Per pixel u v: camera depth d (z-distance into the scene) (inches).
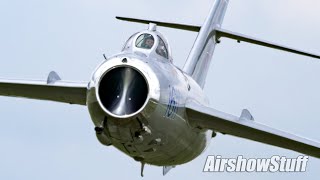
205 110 1961.1
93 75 1756.9
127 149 1857.8
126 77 1756.9
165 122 1836.9
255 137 2052.2
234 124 1990.7
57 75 2060.8
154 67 1808.6
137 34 1899.6
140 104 1752.0
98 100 1736.0
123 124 1745.8
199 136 2047.2
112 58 1770.4
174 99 1855.3
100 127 1770.4
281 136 2005.4
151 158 1952.5
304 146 2026.3
